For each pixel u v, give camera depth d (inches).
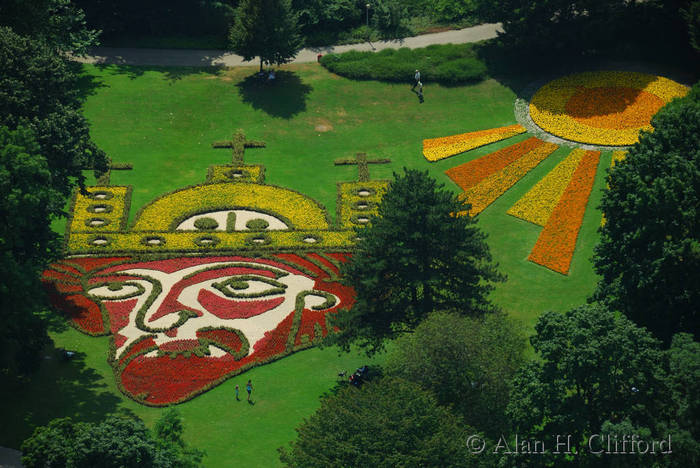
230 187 4045.3
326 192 4052.7
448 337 2556.6
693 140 2886.3
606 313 2351.1
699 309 2714.1
